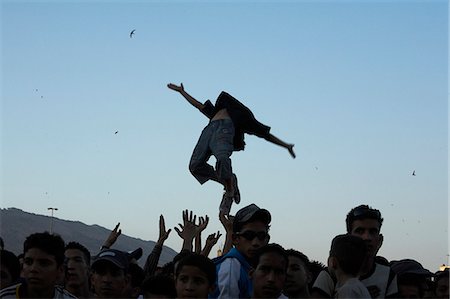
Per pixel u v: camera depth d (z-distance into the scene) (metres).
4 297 6.83
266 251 6.48
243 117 10.12
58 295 7.06
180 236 9.15
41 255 6.81
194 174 10.37
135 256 9.02
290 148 10.03
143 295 7.82
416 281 7.92
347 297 6.14
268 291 6.39
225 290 6.79
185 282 6.58
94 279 7.59
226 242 8.44
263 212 7.16
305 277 7.55
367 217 7.63
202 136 10.32
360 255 6.38
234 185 10.13
